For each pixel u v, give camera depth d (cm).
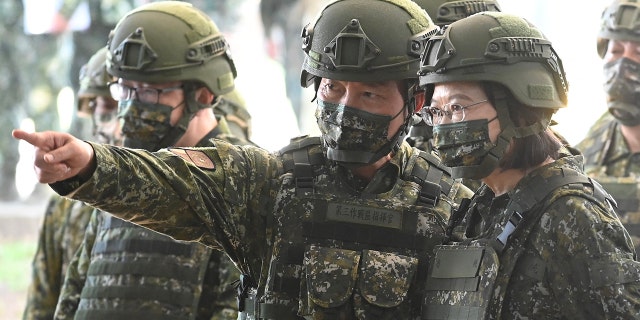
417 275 720
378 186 736
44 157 584
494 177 653
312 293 705
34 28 2711
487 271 624
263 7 2800
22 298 1927
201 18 912
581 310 610
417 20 722
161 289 877
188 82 888
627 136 1101
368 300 705
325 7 730
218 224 702
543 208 621
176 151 697
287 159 740
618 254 605
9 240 2444
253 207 720
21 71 2714
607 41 1081
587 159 1123
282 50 2817
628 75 1045
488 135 633
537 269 616
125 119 881
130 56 872
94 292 904
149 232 891
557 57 648
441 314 644
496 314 617
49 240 1059
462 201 688
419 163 754
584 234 608
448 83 640
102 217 941
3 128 2728
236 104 1107
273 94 3866
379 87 706
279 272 716
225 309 870
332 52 705
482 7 919
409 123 732
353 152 709
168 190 664
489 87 632
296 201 723
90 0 2359
